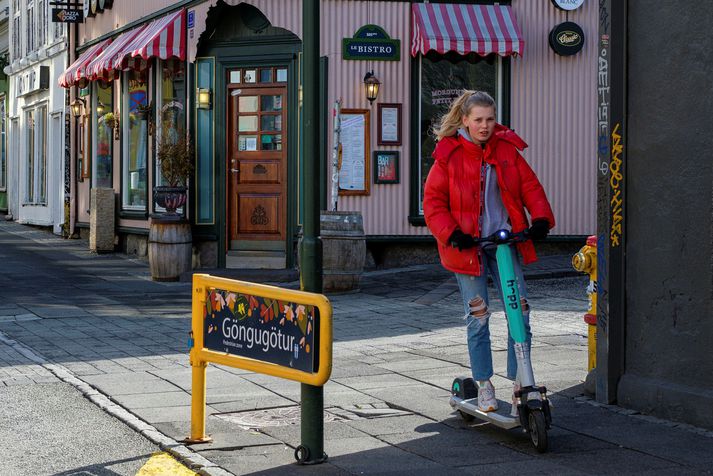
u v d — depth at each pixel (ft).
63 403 25.22
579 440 20.94
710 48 21.67
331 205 56.54
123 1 72.95
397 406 24.41
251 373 28.76
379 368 29.25
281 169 57.93
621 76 23.58
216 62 59.11
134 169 70.74
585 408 23.71
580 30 58.54
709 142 21.70
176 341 34.81
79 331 36.86
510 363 21.74
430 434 21.66
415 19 56.70
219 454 20.33
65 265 63.16
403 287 49.70
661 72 22.75
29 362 30.63
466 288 21.71
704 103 21.81
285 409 24.35
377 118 57.06
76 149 83.66
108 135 75.41
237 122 58.90
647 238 23.22
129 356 31.78
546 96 58.90
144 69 65.16
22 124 105.50
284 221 57.88
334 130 56.13
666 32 22.65
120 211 72.08
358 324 38.04
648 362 23.29
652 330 23.16
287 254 57.62
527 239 20.75
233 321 20.29
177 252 54.60
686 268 22.27
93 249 71.92
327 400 25.09
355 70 56.80
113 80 73.97
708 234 21.75
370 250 57.82
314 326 18.45
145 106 67.51
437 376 27.96
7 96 114.32
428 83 57.72
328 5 56.59
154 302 45.93
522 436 21.36
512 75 58.39
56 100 91.50
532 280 50.37
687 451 19.99
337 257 47.11
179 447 20.79
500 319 37.86
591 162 59.31
